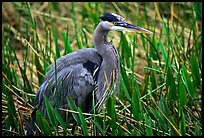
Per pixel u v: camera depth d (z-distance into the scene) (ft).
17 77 39.63
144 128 32.86
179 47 43.04
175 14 51.52
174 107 35.37
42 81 37.55
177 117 34.42
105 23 34.91
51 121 31.94
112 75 35.04
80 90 34.47
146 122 31.53
